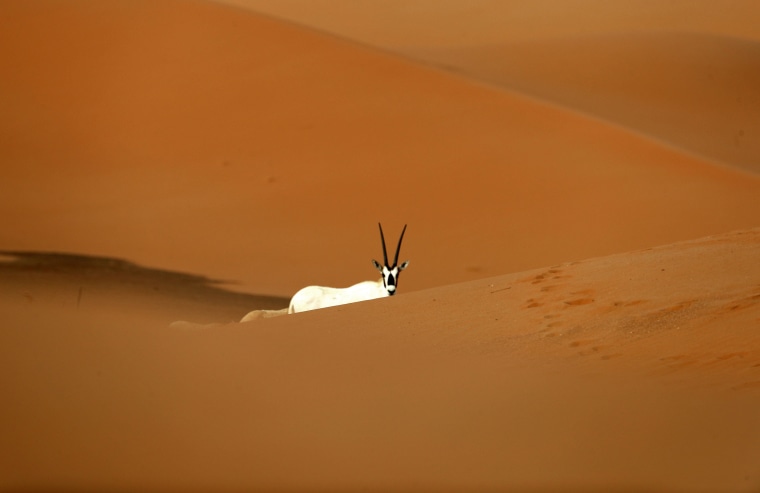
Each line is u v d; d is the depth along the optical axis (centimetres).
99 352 2761
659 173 10844
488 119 11769
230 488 1964
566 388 2684
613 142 11506
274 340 3381
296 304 5647
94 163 10675
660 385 2688
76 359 2653
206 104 11869
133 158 10831
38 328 2928
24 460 2009
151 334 3186
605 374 2828
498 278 4403
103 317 3350
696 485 1992
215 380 2688
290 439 2272
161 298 7131
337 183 10450
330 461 2136
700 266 3938
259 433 2303
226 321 6569
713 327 3191
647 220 9850
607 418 2412
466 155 11006
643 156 11250
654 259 4181
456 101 12106
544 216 9931
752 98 15525
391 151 11056
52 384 2428
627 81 15538
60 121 11450
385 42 19712
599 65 16062
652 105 14650
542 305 3709
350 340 3391
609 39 17325
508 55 16412
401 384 2756
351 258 9069
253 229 9512
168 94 12069
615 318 3416
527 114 11969
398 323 3666
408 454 2184
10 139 10962
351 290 5662
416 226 9756
